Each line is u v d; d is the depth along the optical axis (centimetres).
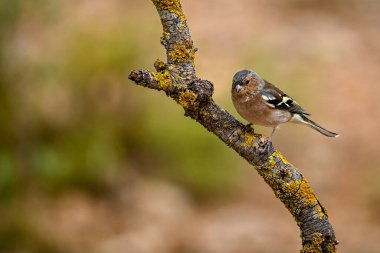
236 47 1723
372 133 1477
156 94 1367
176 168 1326
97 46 1374
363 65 1702
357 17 1931
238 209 1266
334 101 1563
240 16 1895
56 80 1311
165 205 1255
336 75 1644
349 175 1362
